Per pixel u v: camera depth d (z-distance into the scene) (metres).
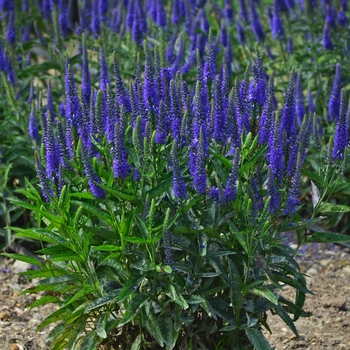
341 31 11.95
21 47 11.35
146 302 5.20
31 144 9.54
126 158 5.43
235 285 5.31
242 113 5.79
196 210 5.59
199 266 5.38
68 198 5.27
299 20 12.95
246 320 5.54
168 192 5.63
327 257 9.67
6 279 8.95
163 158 5.43
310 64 11.23
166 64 10.13
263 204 5.42
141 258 5.32
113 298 5.28
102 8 11.19
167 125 5.59
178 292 5.26
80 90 5.91
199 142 5.15
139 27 10.99
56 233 5.38
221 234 5.63
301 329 7.78
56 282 5.50
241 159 5.53
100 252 5.51
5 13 11.61
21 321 7.91
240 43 12.59
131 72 10.87
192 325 5.64
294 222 5.82
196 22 11.37
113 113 5.61
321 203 5.84
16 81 9.91
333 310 8.19
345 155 5.67
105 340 5.86
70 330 5.75
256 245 5.23
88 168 5.15
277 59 12.98
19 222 10.04
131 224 5.17
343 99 5.70
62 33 11.68
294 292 8.60
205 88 5.64
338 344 7.40
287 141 5.66
